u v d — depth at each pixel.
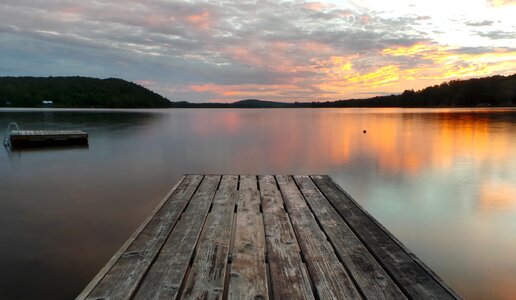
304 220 3.14
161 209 3.44
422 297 1.88
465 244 4.79
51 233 5.03
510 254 4.48
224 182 4.68
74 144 15.27
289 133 21.58
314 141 17.00
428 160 11.45
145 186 7.80
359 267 2.24
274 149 14.09
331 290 1.95
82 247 4.57
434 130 22.69
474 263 4.24
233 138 18.44
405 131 22.22
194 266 2.22
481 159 11.61
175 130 23.69
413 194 7.27
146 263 2.24
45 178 8.59
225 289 1.99
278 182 4.71
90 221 5.53
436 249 4.64
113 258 2.31
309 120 39.00
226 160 11.41
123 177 8.75
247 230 2.88
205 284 1.99
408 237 5.04
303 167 10.26
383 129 24.12
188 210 3.43
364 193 7.34
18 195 7.01
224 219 3.17
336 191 4.20
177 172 9.44
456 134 19.92
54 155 12.27
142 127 25.83
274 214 3.31
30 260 4.20
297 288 1.96
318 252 2.46
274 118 45.22
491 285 3.75
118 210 6.07
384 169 9.95
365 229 2.93
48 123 28.55
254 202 3.73
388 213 6.07
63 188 7.60
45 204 6.41
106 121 32.41
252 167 10.25
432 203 6.64
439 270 4.08
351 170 9.81
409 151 13.45
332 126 27.97
